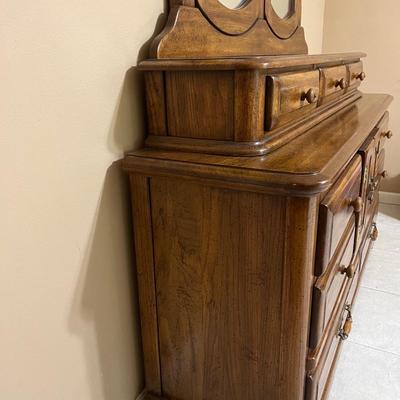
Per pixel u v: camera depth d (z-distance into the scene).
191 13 0.94
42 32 0.66
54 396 0.80
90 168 0.81
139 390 1.09
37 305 0.73
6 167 0.63
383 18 2.35
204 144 0.82
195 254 0.86
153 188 0.85
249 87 0.75
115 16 0.81
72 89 0.73
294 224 0.72
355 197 1.02
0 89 0.60
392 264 1.87
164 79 0.84
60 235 0.76
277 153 0.81
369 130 1.08
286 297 0.78
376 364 1.29
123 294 0.98
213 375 0.95
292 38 1.59
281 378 0.85
